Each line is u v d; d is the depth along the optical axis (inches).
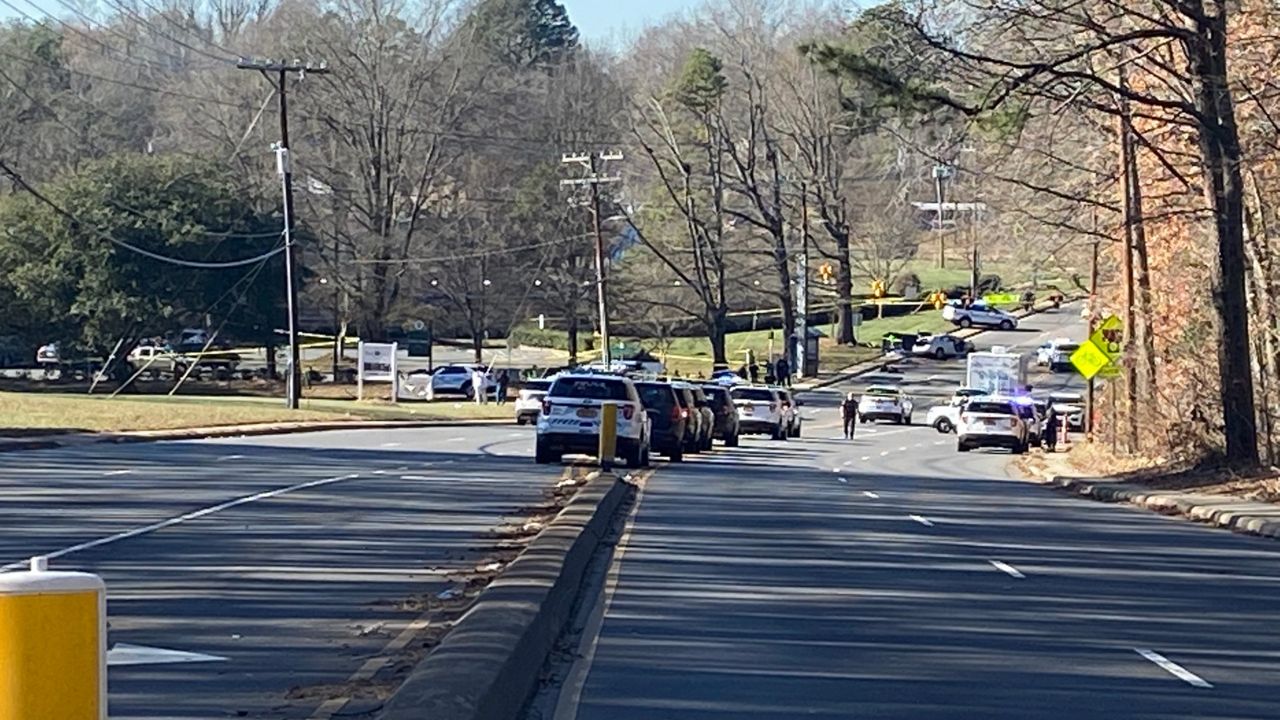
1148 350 1711.4
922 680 461.1
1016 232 2076.8
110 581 605.3
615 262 3816.4
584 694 433.4
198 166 3075.8
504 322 3828.7
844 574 700.0
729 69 3595.0
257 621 522.9
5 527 784.9
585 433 1419.8
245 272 3083.2
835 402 3516.2
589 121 3730.3
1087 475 1577.3
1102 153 1806.1
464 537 788.0
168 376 3309.5
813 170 3491.6
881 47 1168.8
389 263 3393.2
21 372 3326.8
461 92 3472.0
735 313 4360.2
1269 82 1274.6
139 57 4394.7
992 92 1133.1
